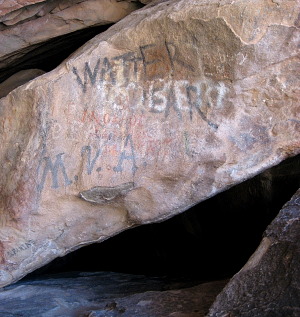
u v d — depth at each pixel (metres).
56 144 2.38
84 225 2.48
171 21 2.25
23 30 2.94
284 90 2.18
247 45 2.13
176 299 2.39
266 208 3.12
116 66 2.37
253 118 2.23
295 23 2.08
